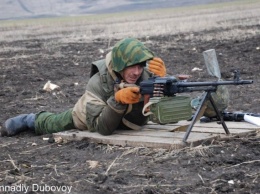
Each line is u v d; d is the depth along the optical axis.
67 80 20.98
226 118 11.48
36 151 10.62
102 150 10.27
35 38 50.16
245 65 21.98
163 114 9.80
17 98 17.33
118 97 10.09
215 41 32.53
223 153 9.63
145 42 35.41
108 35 45.91
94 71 11.15
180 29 47.00
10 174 9.23
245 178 8.54
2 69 25.14
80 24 79.00
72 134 10.97
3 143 11.43
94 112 10.66
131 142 10.21
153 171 9.01
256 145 9.98
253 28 41.03
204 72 20.86
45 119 11.80
